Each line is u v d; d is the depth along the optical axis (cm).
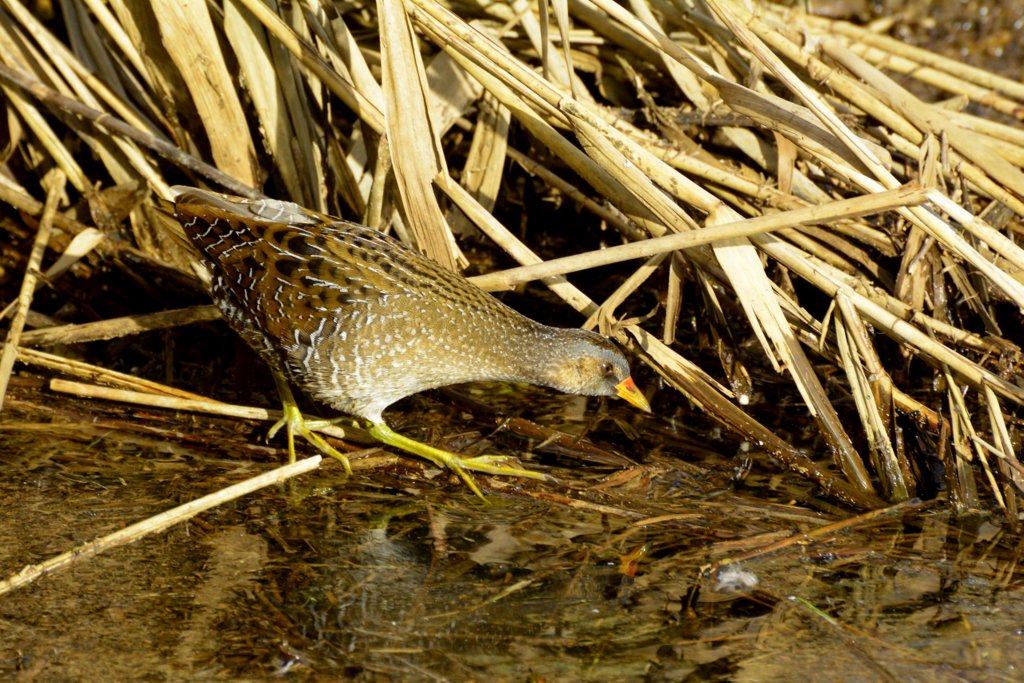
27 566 753
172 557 796
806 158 1110
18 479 885
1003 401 1012
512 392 1129
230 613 734
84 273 1139
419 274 913
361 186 1137
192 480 904
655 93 1271
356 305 885
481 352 938
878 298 997
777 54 1183
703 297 1081
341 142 1191
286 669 681
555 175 1151
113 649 690
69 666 672
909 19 1594
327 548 822
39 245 1066
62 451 936
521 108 1004
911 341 939
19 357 1005
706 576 802
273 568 791
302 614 739
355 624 731
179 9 1045
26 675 662
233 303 935
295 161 1110
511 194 1251
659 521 878
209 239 919
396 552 823
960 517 902
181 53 1061
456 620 741
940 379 1039
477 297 941
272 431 972
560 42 1232
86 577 762
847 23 1441
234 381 1096
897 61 1362
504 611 754
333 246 905
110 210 1134
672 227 955
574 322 1219
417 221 1010
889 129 1111
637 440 1032
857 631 743
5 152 1165
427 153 995
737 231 894
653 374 1140
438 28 980
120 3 1082
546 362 965
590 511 896
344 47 1059
